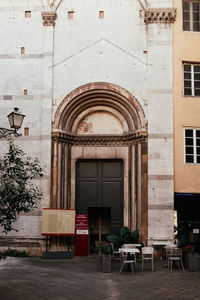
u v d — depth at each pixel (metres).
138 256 17.58
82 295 10.44
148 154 18.42
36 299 9.97
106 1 19.69
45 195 18.30
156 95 18.83
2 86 19.47
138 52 19.23
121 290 11.04
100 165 19.66
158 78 18.94
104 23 19.52
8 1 20.03
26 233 18.17
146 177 18.22
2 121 19.22
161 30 19.30
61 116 18.95
